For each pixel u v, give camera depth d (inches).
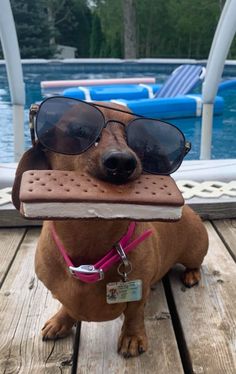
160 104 54.7
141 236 12.1
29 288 16.3
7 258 18.4
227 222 21.9
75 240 11.5
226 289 16.6
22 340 13.8
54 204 9.6
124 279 12.1
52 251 12.2
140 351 13.3
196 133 51.5
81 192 9.8
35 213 9.6
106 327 14.4
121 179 10.1
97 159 10.3
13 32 25.9
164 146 11.6
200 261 17.1
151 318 14.9
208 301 15.9
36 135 11.3
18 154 29.6
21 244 19.7
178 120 56.1
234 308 15.5
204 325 14.6
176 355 13.3
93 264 12.0
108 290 12.0
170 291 16.8
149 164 11.5
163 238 14.5
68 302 12.3
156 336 14.1
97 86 71.9
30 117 11.8
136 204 9.9
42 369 12.7
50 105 11.2
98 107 11.7
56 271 12.3
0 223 20.9
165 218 10.2
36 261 12.8
